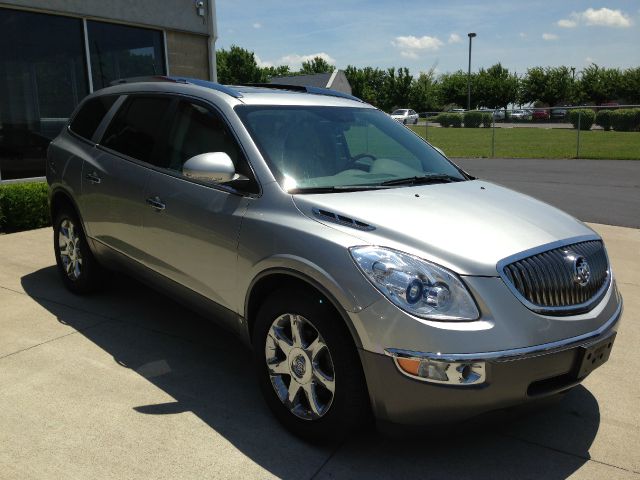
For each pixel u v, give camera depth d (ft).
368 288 8.18
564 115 147.64
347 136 12.28
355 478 8.63
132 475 8.54
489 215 9.70
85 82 30.53
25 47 27.71
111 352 12.74
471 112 132.46
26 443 9.25
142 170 12.82
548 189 38.32
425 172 12.25
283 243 9.29
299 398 9.48
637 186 39.73
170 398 10.81
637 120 106.32
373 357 8.13
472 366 7.79
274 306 9.50
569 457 9.28
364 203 9.63
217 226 10.58
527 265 8.55
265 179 10.24
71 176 15.12
